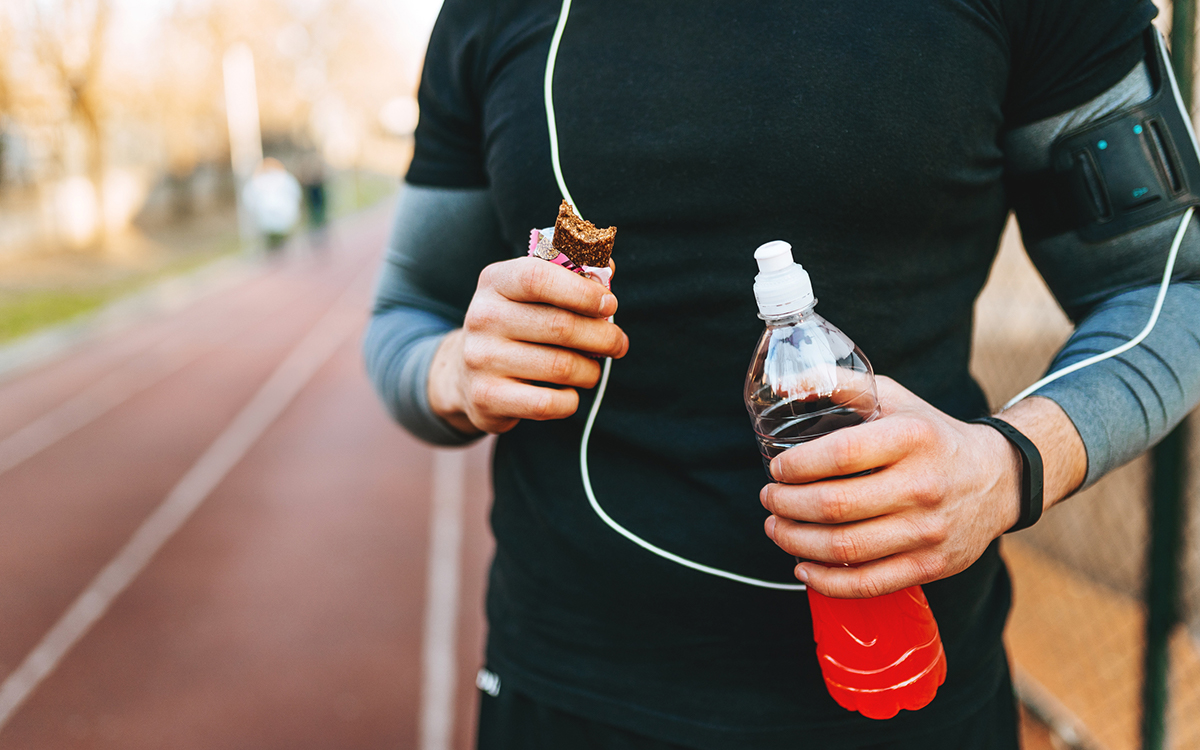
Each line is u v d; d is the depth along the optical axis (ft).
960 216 2.56
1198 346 2.44
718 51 2.45
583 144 2.59
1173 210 2.44
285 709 8.68
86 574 11.74
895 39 2.37
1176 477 5.08
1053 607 8.14
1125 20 2.39
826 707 2.59
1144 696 5.37
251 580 11.40
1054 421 2.31
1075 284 2.72
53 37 49.88
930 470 2.02
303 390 21.26
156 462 16.26
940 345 2.72
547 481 2.88
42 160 51.44
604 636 2.75
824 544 2.07
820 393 2.31
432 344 3.09
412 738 8.16
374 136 175.01
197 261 50.80
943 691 2.69
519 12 2.79
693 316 2.54
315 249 58.59
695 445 2.60
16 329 29.37
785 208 2.42
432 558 11.91
